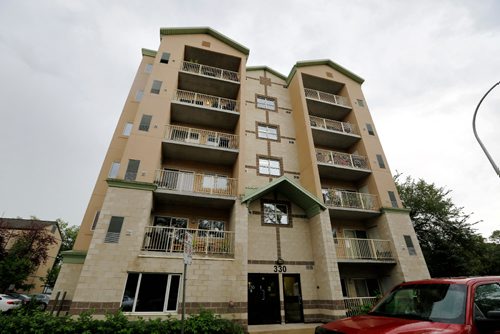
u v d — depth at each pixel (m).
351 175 18.28
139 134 13.91
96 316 9.53
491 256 24.14
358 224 17.28
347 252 14.96
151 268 10.78
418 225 23.30
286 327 11.49
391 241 15.45
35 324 7.85
